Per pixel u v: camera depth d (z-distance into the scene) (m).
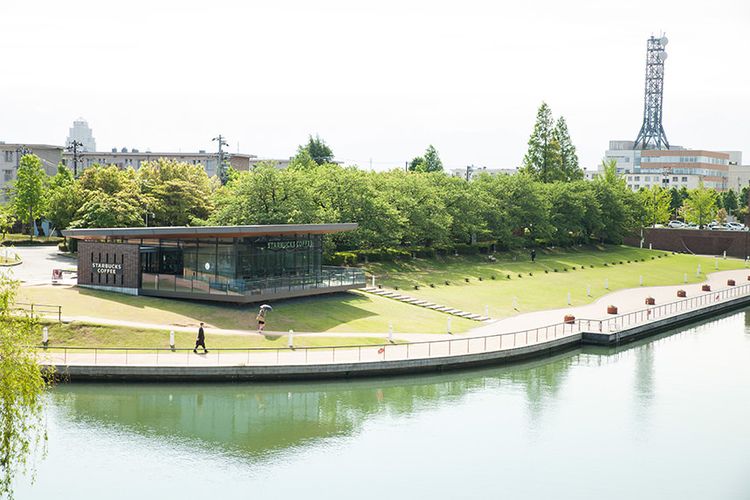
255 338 58.75
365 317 69.62
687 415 51.56
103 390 50.56
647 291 104.19
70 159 183.88
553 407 52.62
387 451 43.47
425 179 116.25
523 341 66.56
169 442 43.34
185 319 61.06
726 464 43.12
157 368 50.91
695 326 86.94
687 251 161.12
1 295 33.47
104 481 38.09
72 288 67.69
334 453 42.91
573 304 89.44
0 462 31.73
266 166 88.62
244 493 37.44
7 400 31.75
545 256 125.19
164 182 105.81
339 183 93.19
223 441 43.88
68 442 42.66
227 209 84.31
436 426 47.91
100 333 56.19
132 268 66.50
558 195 135.25
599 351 71.31
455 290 87.75
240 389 52.12
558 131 164.25
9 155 149.50
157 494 36.94
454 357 59.16
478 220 114.06
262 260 68.38
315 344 59.44
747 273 129.50
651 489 39.62
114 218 93.94
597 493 39.00
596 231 144.12
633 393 56.62
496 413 50.81
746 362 67.62
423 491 38.41
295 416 48.66
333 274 73.88
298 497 37.22
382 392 55.09
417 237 103.88
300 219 82.00
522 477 40.62
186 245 66.62
